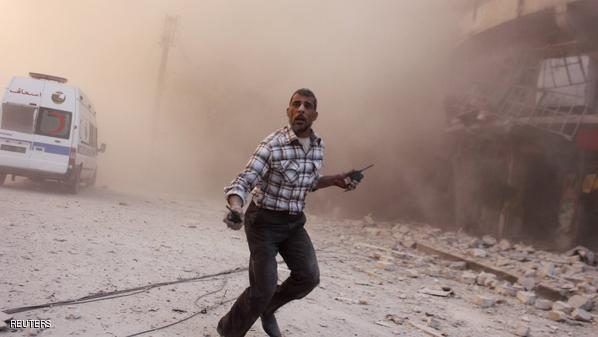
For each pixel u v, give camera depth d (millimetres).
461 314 5363
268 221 2953
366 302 5129
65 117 11578
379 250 9727
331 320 4230
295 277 3086
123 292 4055
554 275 8094
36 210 7883
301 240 3100
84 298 3742
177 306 3920
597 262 10609
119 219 8289
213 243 7398
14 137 11250
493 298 6254
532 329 5129
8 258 4512
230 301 4270
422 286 6676
